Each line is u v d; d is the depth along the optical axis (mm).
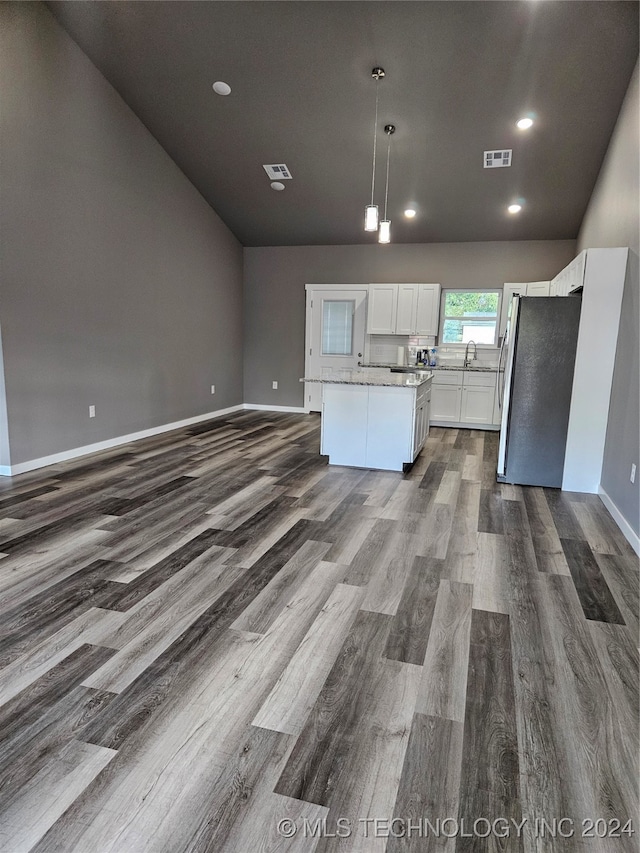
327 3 4047
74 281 4914
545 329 4270
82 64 4805
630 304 3717
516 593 2602
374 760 1563
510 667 2020
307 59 4594
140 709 1752
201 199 7035
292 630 2234
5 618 2277
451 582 2703
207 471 4707
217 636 2180
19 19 4121
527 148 5406
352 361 8148
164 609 2375
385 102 5008
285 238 8000
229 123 5551
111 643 2117
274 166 6230
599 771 1545
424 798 1441
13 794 1422
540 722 1733
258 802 1417
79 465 4812
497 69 4480
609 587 2684
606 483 4039
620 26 3947
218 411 7961
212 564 2836
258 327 8562
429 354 7699
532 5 3885
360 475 4688
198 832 1327
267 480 4461
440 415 7379
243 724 1697
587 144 5188
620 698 1859
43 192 4484
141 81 5098
